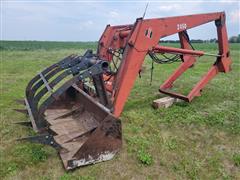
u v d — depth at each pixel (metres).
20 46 48.59
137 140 4.81
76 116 5.10
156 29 5.07
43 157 4.20
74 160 3.78
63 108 5.57
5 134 5.13
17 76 12.23
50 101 3.86
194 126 5.58
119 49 5.44
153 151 4.49
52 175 3.80
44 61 19.39
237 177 3.83
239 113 6.29
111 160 4.14
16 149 4.49
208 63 16.72
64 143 4.15
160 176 3.83
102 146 3.98
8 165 4.02
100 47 5.66
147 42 4.94
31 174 3.82
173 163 4.15
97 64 4.06
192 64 7.36
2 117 6.09
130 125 5.56
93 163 3.98
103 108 4.30
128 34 5.09
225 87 8.95
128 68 4.71
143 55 4.92
